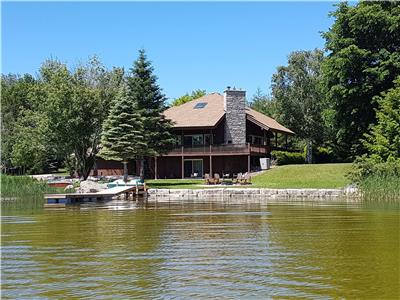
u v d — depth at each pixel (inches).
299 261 374.9
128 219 711.1
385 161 1307.8
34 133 2038.6
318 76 2491.4
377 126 1407.5
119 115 1701.5
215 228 584.7
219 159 2081.7
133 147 1689.2
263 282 311.3
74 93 1916.8
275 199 1241.4
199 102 2293.3
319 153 2456.9
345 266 354.6
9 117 2620.6
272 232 542.0
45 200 1183.6
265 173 1802.4
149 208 937.5
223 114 2086.6
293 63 2559.1
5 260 390.9
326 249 425.7
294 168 1790.1
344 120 1707.7
